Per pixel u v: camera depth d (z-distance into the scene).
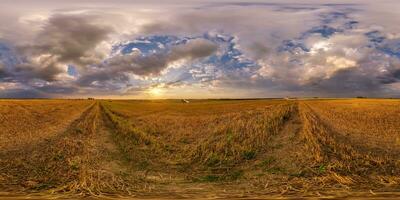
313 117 40.41
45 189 12.85
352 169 15.41
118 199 11.57
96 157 18.97
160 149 22.05
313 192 11.99
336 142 22.19
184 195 12.16
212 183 14.52
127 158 19.81
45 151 20.78
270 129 26.97
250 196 11.78
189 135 28.09
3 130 31.64
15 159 18.36
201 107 79.44
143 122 40.59
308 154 17.67
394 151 20.28
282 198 11.28
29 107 73.12
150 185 14.05
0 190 12.70
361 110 55.41
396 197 11.04
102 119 46.59
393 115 45.22
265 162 17.45
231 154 19.36
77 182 13.30
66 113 58.41
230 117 42.62
